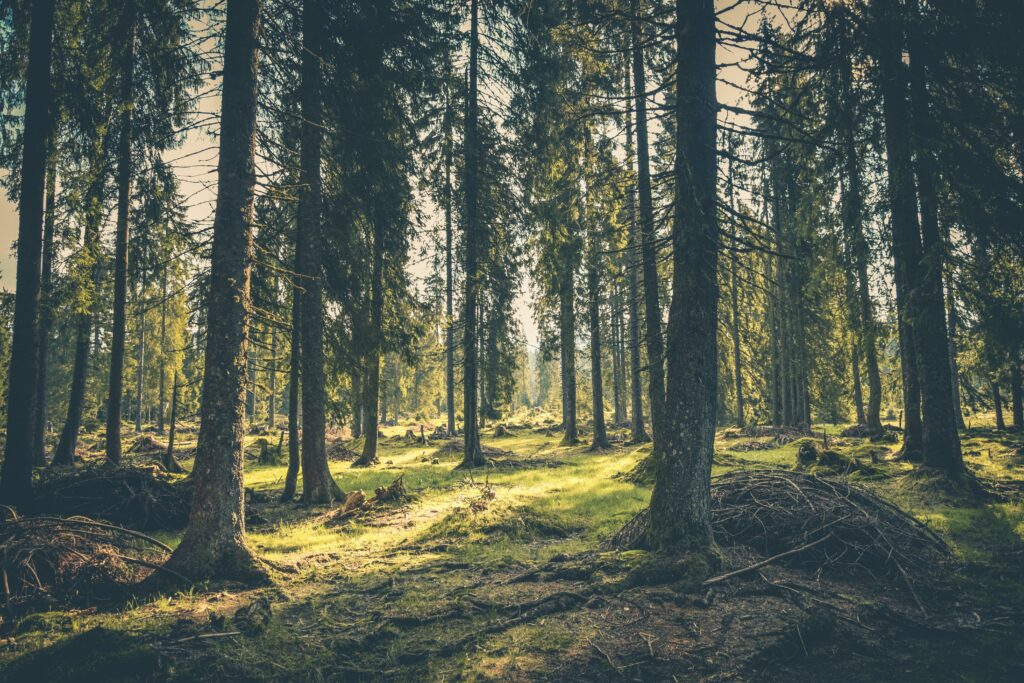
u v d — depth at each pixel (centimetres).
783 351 2941
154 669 444
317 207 1240
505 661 457
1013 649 457
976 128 978
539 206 1730
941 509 970
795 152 1200
